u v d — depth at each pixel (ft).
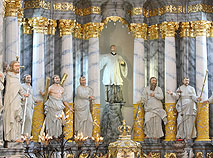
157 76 91.97
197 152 86.33
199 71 88.33
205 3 89.76
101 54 93.25
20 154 64.18
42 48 84.69
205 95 87.76
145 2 91.04
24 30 86.28
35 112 82.79
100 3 89.97
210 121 89.71
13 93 65.62
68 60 86.22
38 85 83.56
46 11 85.92
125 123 82.64
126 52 94.07
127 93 93.09
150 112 87.61
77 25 89.71
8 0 73.31
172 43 89.10
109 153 81.15
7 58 73.56
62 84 84.43
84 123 85.51
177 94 87.56
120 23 94.12
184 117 86.79
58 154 81.25
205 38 89.15
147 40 92.99
